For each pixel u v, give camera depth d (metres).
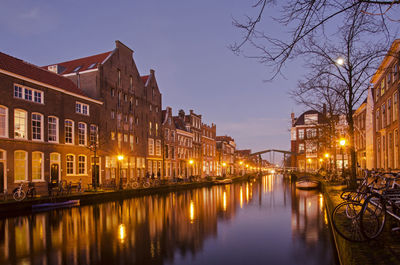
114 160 35.59
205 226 14.95
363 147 39.34
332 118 26.80
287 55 5.91
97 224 15.10
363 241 6.49
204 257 10.02
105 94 34.47
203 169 66.25
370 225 6.94
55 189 23.98
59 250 10.54
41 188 25.12
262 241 12.06
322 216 18.05
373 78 29.66
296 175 68.75
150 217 17.33
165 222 15.86
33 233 13.06
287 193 35.16
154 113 45.97
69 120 28.92
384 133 27.22
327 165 51.72
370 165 34.69
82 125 30.64
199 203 24.59
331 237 12.68
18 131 23.80
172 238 12.45
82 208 20.91
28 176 24.20
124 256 9.97
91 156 31.42
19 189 19.97
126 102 38.69
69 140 28.89
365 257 5.40
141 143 41.91
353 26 6.10
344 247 6.64
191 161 52.91
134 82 40.84
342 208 10.12
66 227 14.34
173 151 52.09
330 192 17.66
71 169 28.95
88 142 30.94
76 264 9.13
